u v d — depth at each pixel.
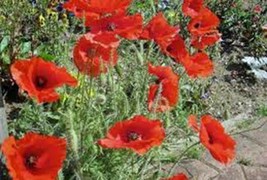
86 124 1.07
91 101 1.09
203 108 1.62
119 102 1.13
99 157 1.12
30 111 1.23
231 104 1.68
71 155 1.05
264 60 1.90
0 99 1.04
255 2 2.17
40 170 0.86
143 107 1.17
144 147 0.88
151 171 1.18
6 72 1.50
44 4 1.74
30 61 0.90
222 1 2.01
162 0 1.84
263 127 1.57
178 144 1.29
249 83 1.79
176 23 1.75
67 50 1.32
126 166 1.11
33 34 1.62
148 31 1.09
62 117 1.15
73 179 1.10
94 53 1.03
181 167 1.35
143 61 1.21
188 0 1.18
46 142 0.86
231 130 1.55
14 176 0.82
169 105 1.06
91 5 0.99
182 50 1.11
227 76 1.80
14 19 1.59
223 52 1.92
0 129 1.04
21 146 0.85
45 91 0.89
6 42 1.52
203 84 1.66
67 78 0.92
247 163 1.41
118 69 1.19
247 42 1.97
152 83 1.20
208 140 0.93
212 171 1.37
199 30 1.17
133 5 1.80
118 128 0.91
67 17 1.80
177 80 1.06
